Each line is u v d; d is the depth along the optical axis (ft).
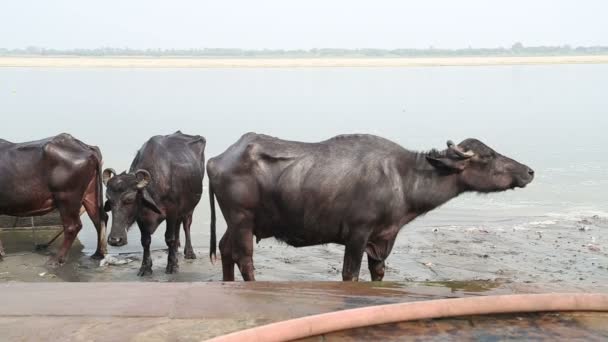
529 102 120.16
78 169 31.76
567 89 158.10
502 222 38.86
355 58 512.22
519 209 42.01
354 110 101.71
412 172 24.56
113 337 14.47
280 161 24.00
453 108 107.04
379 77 211.82
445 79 201.98
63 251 32.19
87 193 33.01
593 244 34.06
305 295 16.79
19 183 31.73
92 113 94.02
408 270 29.89
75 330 14.79
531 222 38.78
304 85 168.25
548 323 15.21
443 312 15.10
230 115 92.68
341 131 75.92
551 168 54.75
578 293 15.88
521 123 86.07
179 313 15.69
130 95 130.62
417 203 24.66
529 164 56.44
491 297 15.44
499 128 80.48
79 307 16.03
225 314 15.65
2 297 16.69
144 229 30.78
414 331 14.65
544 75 225.56
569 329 14.90
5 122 81.51
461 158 24.30
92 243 36.55
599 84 178.29
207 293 16.92
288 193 23.80
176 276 30.71
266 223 24.73
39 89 145.89
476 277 28.78
